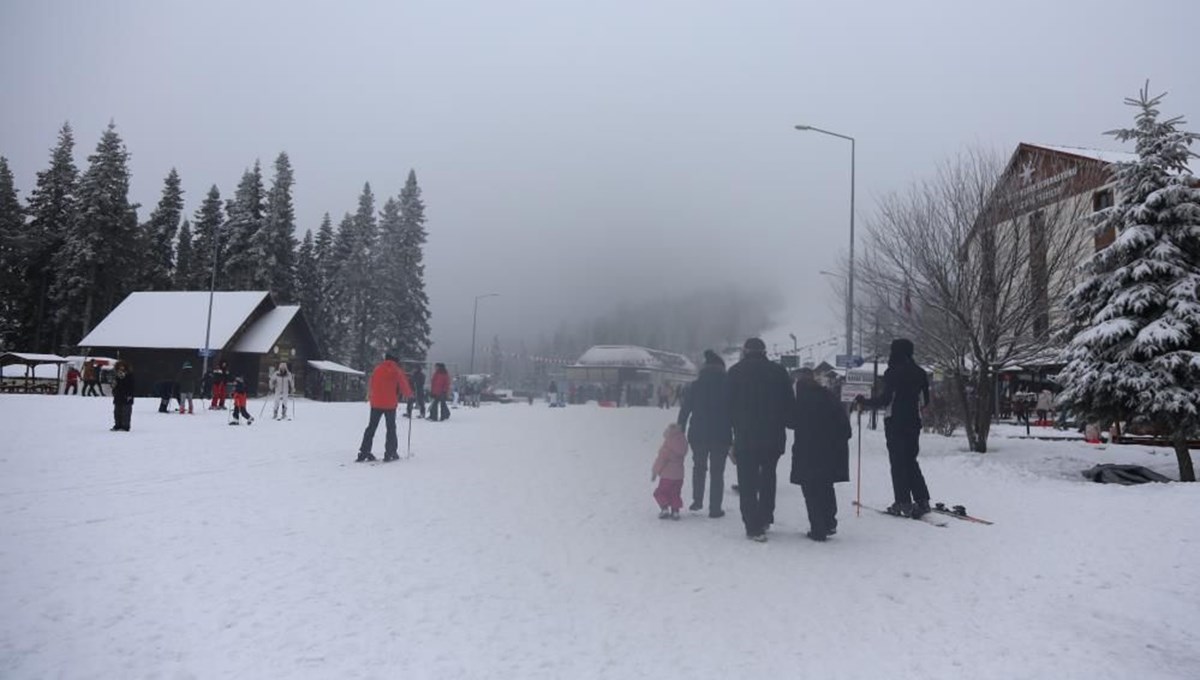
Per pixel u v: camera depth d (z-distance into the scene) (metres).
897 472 9.13
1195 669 4.41
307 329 53.06
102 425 17.34
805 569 6.43
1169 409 12.01
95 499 8.20
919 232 17.11
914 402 9.17
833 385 24.16
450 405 43.25
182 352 47.78
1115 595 5.83
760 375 7.62
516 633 4.68
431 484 10.28
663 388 46.59
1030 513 9.27
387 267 64.50
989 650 4.66
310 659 4.13
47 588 5.08
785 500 10.43
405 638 4.50
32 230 54.81
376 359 63.19
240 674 3.90
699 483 9.24
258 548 6.39
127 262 56.31
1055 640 4.86
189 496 8.64
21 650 4.06
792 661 4.39
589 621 4.95
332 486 9.80
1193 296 12.55
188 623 4.58
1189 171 13.68
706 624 4.97
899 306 17.97
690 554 6.84
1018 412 28.73
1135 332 12.96
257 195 65.38
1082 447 16.73
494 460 13.29
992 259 16.17
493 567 6.14
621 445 16.45
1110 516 8.87
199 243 70.25
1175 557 6.89
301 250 73.75
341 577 5.67
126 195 54.91
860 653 4.55
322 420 22.69
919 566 6.62
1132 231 13.18
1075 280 15.79
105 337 48.00
